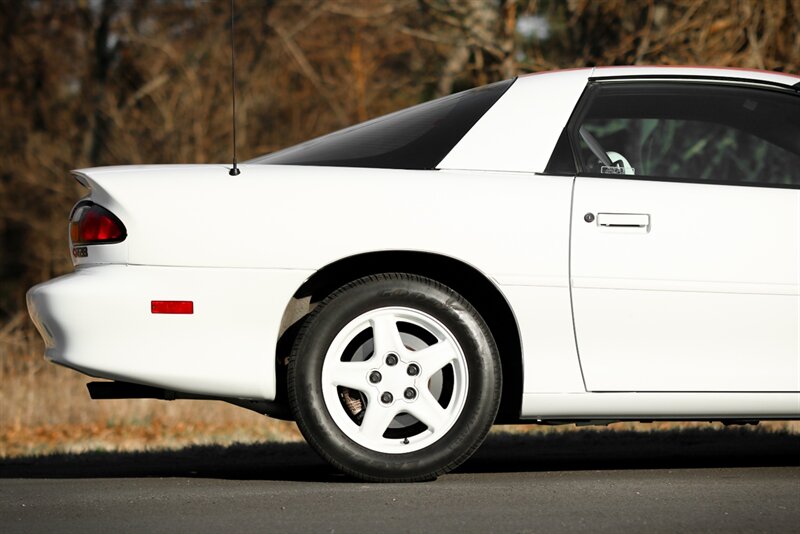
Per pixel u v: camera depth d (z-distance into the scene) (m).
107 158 31.20
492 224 6.01
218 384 5.98
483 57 19.75
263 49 30.95
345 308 6.00
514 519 5.13
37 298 6.09
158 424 14.41
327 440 5.99
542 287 6.00
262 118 30.86
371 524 5.06
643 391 6.05
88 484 6.61
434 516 5.21
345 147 6.39
